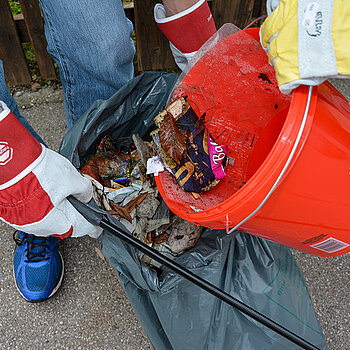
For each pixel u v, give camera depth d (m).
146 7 1.59
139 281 1.00
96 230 0.93
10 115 0.72
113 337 1.24
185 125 1.06
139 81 1.15
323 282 1.34
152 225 1.15
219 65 1.04
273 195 0.74
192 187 1.01
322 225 0.81
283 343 1.05
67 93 1.24
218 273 1.03
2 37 1.59
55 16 1.06
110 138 1.27
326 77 0.61
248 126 1.16
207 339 1.05
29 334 1.24
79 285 1.33
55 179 0.78
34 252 1.27
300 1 0.61
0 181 0.74
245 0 1.65
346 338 1.24
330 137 0.70
